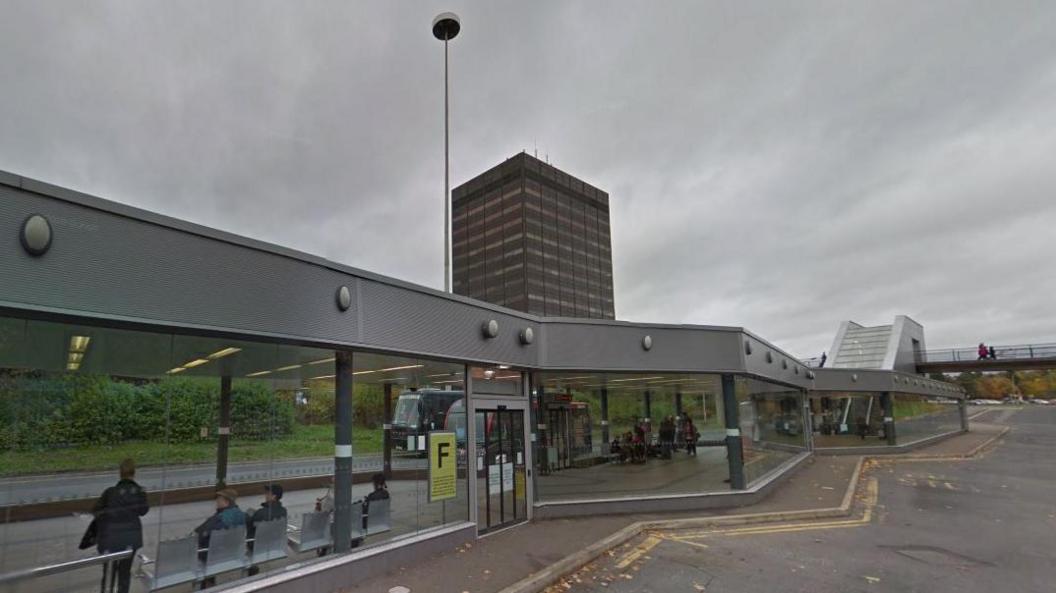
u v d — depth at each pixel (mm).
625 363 12383
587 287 83312
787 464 18828
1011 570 8000
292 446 7250
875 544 9477
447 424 9469
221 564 6457
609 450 15797
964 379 117375
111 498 5941
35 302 4672
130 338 5984
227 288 6070
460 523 9352
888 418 28000
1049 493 15281
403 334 8250
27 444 5547
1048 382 110188
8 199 4598
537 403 12914
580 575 7766
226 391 6887
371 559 7457
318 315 7004
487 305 10055
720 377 13594
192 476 6504
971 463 23188
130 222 5355
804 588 7195
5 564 5316
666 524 10805
